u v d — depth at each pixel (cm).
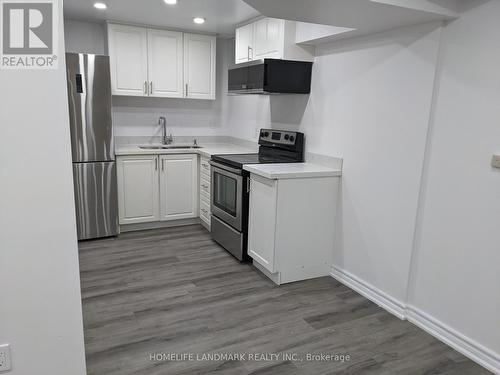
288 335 232
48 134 142
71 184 148
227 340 225
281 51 319
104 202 388
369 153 275
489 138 199
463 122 211
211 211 394
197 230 430
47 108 141
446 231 225
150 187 416
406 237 249
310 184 296
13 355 151
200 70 446
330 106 312
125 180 401
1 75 134
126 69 407
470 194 210
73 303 157
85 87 358
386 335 235
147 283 296
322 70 320
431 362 211
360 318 254
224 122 508
